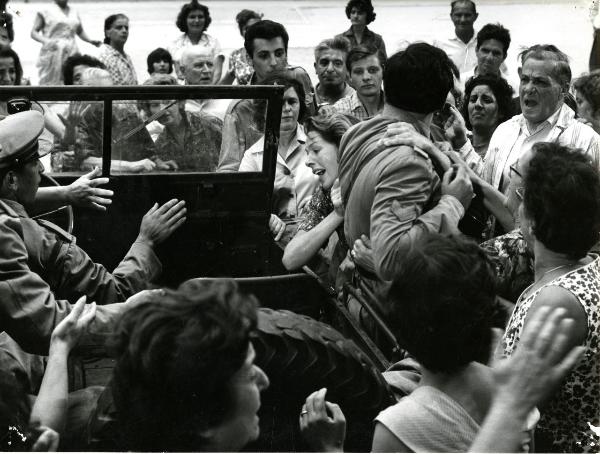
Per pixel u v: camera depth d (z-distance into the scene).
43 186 3.52
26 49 10.93
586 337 2.34
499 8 11.69
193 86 3.52
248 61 8.48
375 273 3.12
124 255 3.73
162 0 14.09
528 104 4.47
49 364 2.21
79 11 13.43
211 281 1.79
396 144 2.99
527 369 1.69
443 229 2.90
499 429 1.67
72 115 3.49
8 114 3.39
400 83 3.12
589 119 4.72
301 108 5.13
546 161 2.43
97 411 2.14
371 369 2.44
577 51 9.62
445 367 1.91
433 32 11.69
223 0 14.18
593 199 2.37
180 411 1.69
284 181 4.89
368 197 3.04
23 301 2.72
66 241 3.12
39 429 2.09
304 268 3.62
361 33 8.91
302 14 13.72
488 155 4.73
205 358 1.65
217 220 3.76
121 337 1.75
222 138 3.67
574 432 2.42
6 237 2.76
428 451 1.89
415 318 1.90
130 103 3.52
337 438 2.07
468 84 5.45
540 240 2.44
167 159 3.67
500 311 2.73
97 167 3.62
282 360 2.35
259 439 2.44
